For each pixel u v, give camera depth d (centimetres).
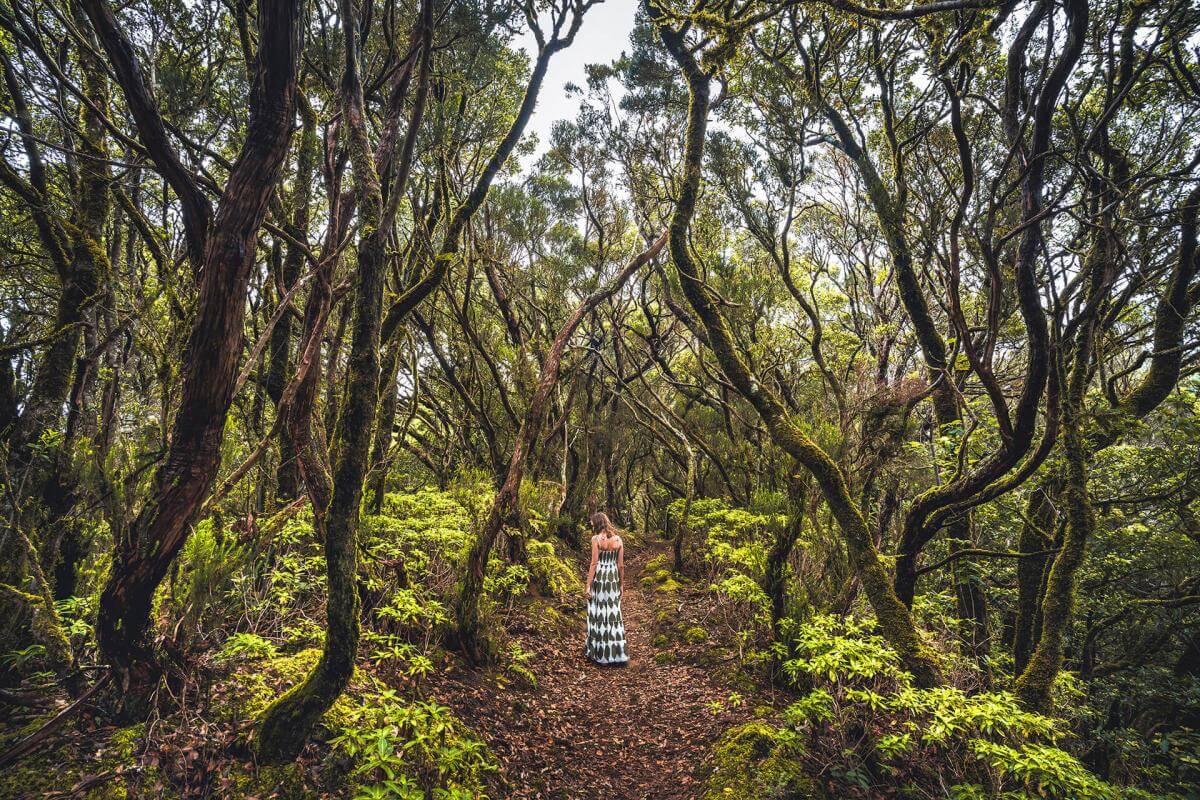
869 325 1013
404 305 374
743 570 774
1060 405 375
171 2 357
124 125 442
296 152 453
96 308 370
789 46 541
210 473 237
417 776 289
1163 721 509
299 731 269
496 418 1002
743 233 1036
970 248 508
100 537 314
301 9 201
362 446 277
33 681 272
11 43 362
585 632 704
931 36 416
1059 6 345
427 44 283
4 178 342
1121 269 400
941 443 564
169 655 269
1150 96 457
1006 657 489
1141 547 548
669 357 1530
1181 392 518
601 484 1602
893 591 423
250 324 557
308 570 446
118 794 224
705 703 472
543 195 998
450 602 504
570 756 404
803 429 511
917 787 330
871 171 464
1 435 318
